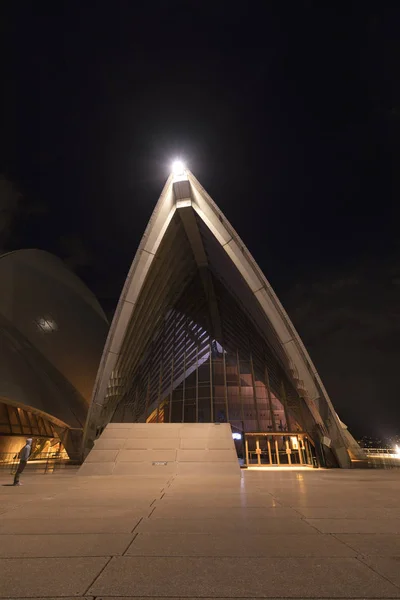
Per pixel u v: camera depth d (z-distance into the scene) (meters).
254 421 24.44
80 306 38.19
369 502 6.91
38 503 6.89
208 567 3.24
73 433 29.48
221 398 25.64
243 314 28.92
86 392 31.95
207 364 27.69
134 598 2.61
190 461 14.41
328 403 20.91
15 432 28.25
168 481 11.13
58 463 25.92
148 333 29.19
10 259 30.38
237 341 29.09
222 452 14.98
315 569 3.18
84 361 33.62
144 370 30.19
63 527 4.83
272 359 27.09
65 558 3.52
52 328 32.28
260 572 3.11
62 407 28.73
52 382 29.38
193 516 5.54
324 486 9.76
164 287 27.36
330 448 21.95
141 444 15.54
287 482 10.86
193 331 30.61
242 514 5.69
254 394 25.92
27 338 29.47
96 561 3.43
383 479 12.05
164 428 16.69
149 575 3.05
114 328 21.78
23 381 26.33
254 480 11.47
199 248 27.52
